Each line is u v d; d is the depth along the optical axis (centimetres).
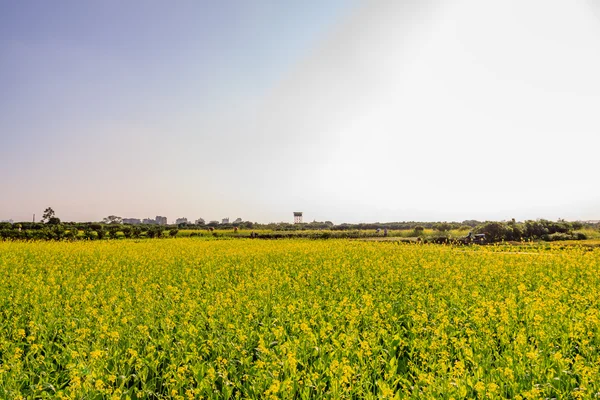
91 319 1084
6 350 875
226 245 3744
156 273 1950
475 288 1426
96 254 2788
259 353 887
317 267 2066
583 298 1213
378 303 1260
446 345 865
